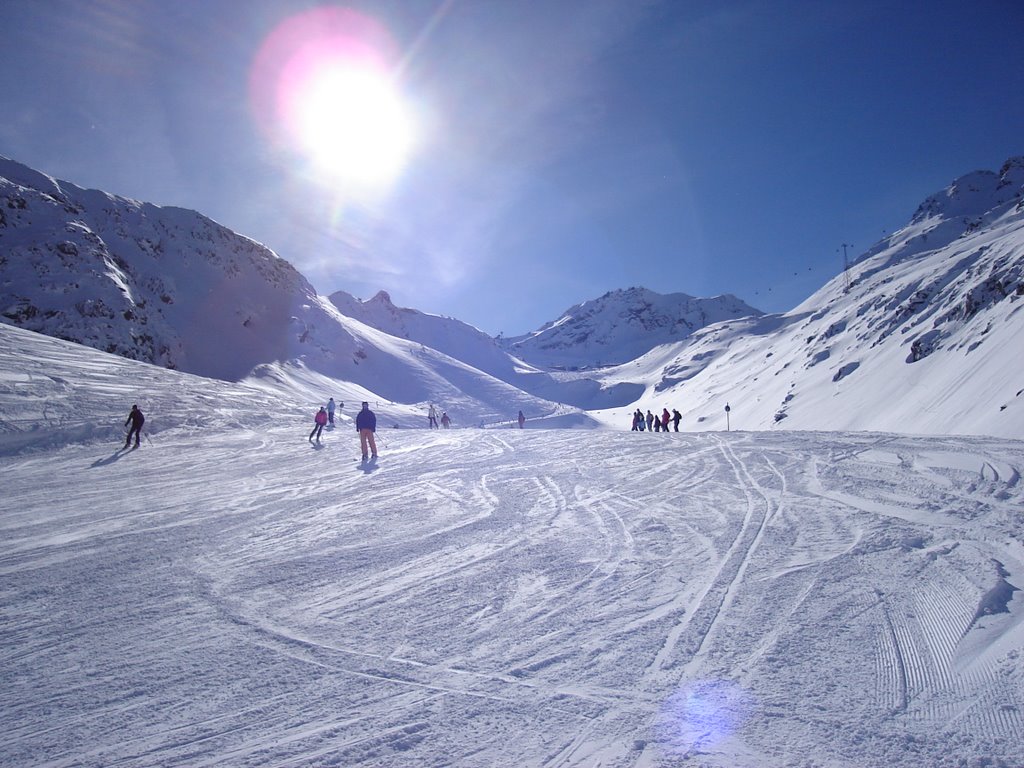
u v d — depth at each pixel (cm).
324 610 486
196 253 9794
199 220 10394
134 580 574
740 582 511
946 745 284
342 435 2270
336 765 285
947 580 488
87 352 2791
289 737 309
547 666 379
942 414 3256
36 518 869
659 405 11700
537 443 1783
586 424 9769
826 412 4891
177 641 430
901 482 881
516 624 446
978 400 2998
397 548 667
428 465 1386
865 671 355
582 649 400
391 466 1391
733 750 286
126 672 383
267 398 3142
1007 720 301
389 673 376
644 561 584
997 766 268
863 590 478
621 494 941
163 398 2434
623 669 370
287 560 632
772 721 309
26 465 1472
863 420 4256
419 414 7269
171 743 306
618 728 308
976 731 294
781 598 471
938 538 602
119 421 1998
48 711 337
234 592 534
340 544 693
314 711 334
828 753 281
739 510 784
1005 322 3619
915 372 4297
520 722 318
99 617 479
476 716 324
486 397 10938
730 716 315
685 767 275
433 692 351
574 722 315
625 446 1611
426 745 299
